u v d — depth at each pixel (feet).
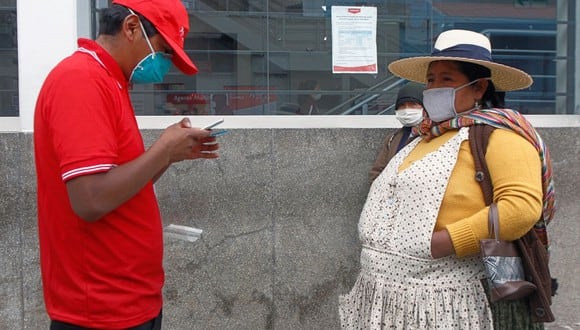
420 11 15.69
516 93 15.98
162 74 8.13
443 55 8.71
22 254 13.70
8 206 13.64
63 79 7.21
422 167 8.47
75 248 7.55
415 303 8.31
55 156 7.45
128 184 7.21
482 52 8.70
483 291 8.38
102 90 7.32
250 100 15.30
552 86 16.06
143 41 7.73
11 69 14.28
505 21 15.93
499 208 7.93
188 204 14.16
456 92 8.71
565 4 16.05
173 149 7.47
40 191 7.75
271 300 14.48
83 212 7.14
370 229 8.85
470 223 8.02
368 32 15.53
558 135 15.19
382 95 15.60
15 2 14.23
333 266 14.62
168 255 14.15
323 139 14.49
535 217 7.97
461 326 8.24
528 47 15.96
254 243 14.38
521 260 8.29
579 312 15.38
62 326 7.77
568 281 15.33
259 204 14.35
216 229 14.25
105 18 7.78
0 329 13.75
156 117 14.70
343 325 9.33
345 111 15.56
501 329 8.41
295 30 15.39
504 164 8.05
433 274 8.32
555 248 15.25
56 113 7.15
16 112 14.32
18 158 13.61
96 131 7.14
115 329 7.66
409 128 13.37
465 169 8.34
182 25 8.03
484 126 8.36
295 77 15.42
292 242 14.48
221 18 15.15
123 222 7.66
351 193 14.61
